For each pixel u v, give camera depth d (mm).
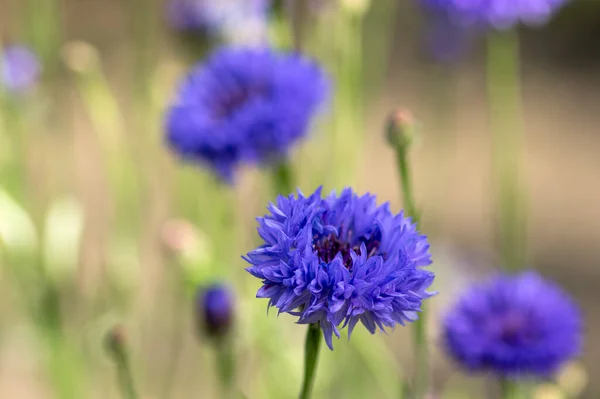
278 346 809
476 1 810
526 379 758
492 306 741
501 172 915
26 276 841
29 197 881
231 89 804
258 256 609
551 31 1904
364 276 605
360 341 776
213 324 749
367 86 971
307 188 876
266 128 769
